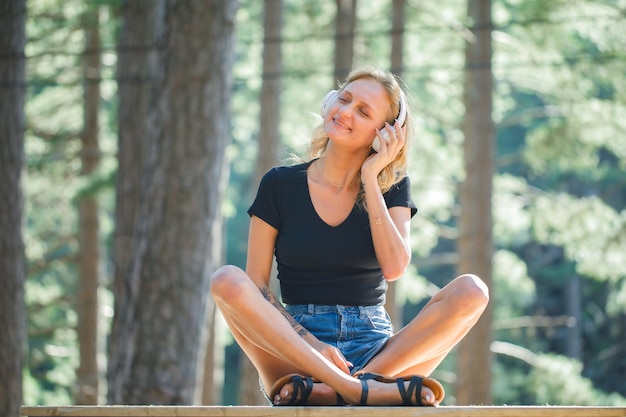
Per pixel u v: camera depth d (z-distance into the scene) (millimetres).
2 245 13883
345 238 4832
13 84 13984
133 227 16578
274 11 20359
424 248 24781
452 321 4559
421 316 4629
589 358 33969
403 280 24938
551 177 30562
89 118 21422
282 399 4293
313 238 4832
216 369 21219
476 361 20062
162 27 12391
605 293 33500
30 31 21750
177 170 12023
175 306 11945
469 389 20078
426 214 24391
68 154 22469
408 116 4980
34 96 22891
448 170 24156
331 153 4910
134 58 16953
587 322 34438
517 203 24328
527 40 21969
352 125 4816
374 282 4898
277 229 4941
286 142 25203
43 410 3934
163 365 11844
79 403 20703
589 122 21781
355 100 4844
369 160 4801
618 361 33156
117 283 16438
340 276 4840
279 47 20391
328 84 24344
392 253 4727
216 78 12133
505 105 26406
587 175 29344
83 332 21031
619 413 3924
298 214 4879
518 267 26391
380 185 4977
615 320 33406
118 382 12000
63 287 25688
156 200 12086
